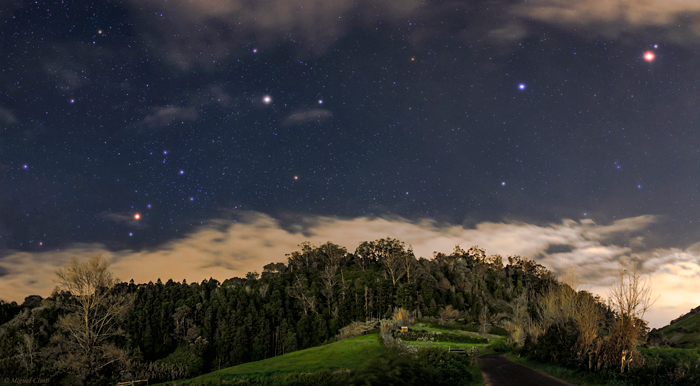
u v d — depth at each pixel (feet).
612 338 101.76
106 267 202.59
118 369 205.98
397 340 234.58
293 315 458.91
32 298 427.74
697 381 84.12
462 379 94.94
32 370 248.11
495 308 489.67
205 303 458.50
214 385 162.71
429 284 515.09
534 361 131.64
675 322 320.29
